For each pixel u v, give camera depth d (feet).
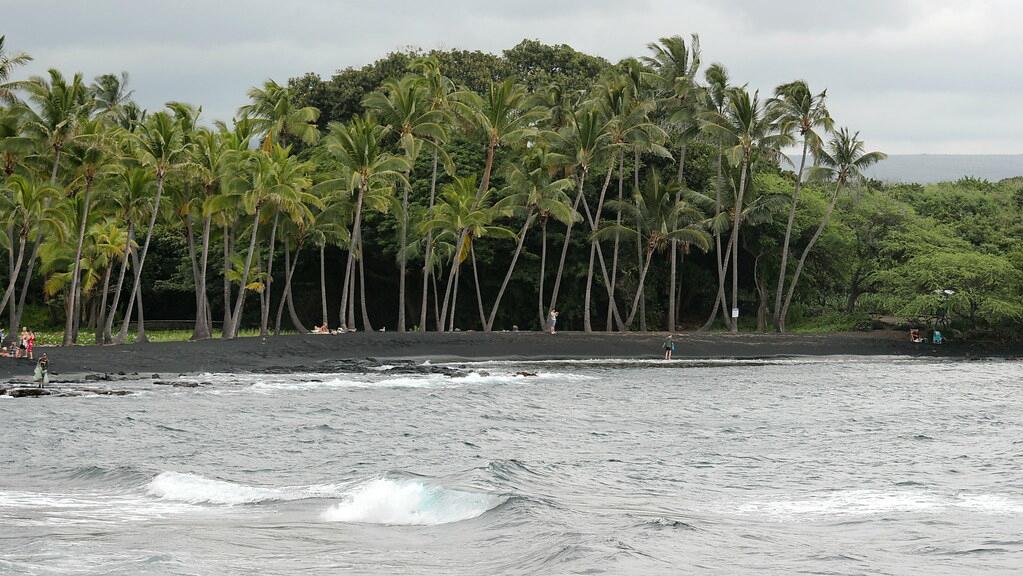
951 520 70.38
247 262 227.61
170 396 148.56
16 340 199.82
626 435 122.21
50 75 192.54
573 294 306.55
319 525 64.75
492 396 161.58
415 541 59.93
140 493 76.59
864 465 100.12
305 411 135.54
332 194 250.98
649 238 287.48
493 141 258.37
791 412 150.10
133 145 217.56
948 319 297.94
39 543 56.49
